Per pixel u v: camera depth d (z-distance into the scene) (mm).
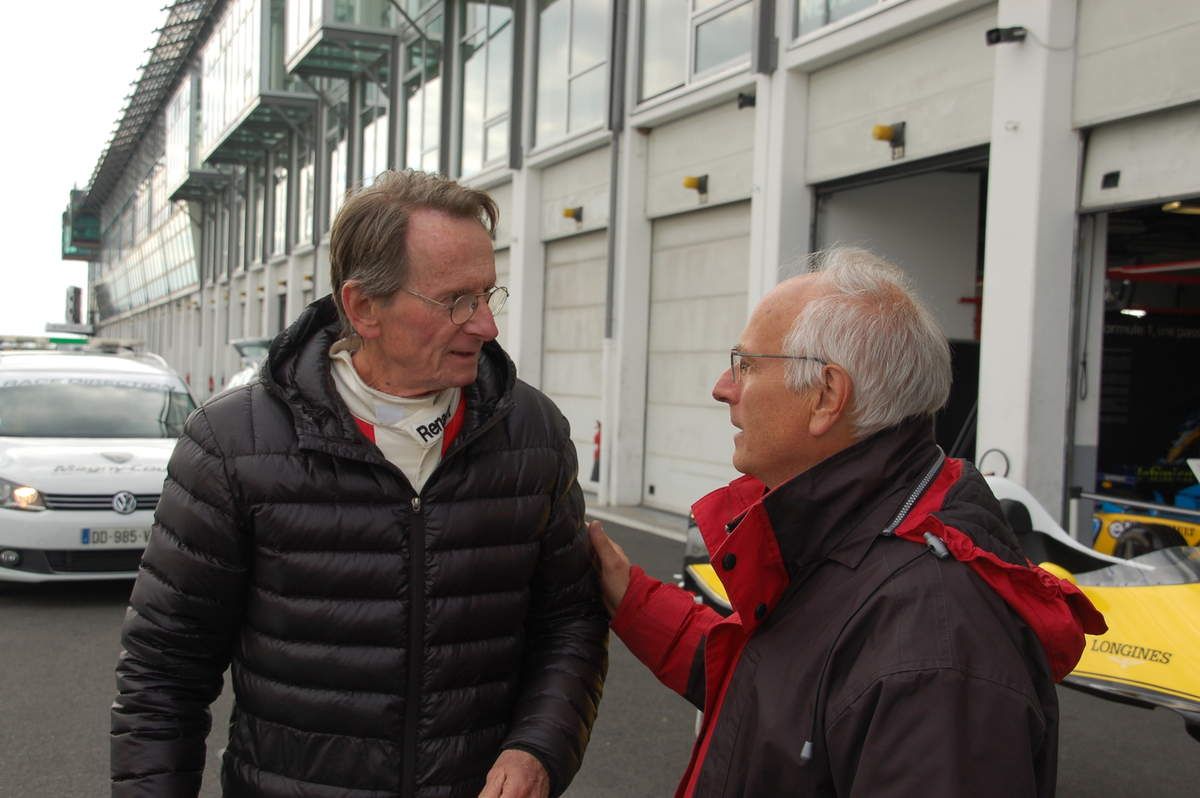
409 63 19531
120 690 1724
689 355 10961
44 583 7250
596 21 12406
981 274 9633
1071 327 6742
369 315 1672
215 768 4078
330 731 1691
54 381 8062
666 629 1987
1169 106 5965
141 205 60188
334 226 1704
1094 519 6355
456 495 1727
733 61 9867
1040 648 1317
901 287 1478
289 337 1743
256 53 26828
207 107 35844
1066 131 6625
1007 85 6812
